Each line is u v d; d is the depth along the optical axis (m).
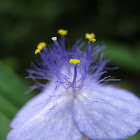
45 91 0.06
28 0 0.13
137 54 0.11
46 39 0.12
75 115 0.05
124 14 0.13
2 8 0.12
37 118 0.05
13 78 0.08
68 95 0.05
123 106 0.05
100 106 0.05
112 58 0.11
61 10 0.13
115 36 0.13
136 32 0.12
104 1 0.12
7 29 0.12
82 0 0.13
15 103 0.07
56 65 0.06
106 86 0.06
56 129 0.05
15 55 0.12
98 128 0.05
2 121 0.07
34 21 0.12
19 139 0.05
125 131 0.05
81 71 0.05
